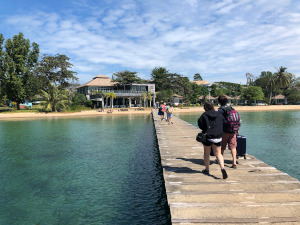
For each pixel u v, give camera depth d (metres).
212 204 4.06
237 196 4.36
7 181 7.97
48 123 30.91
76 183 7.77
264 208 3.88
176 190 4.71
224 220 3.57
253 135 17.81
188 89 89.12
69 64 65.12
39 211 5.80
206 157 5.66
